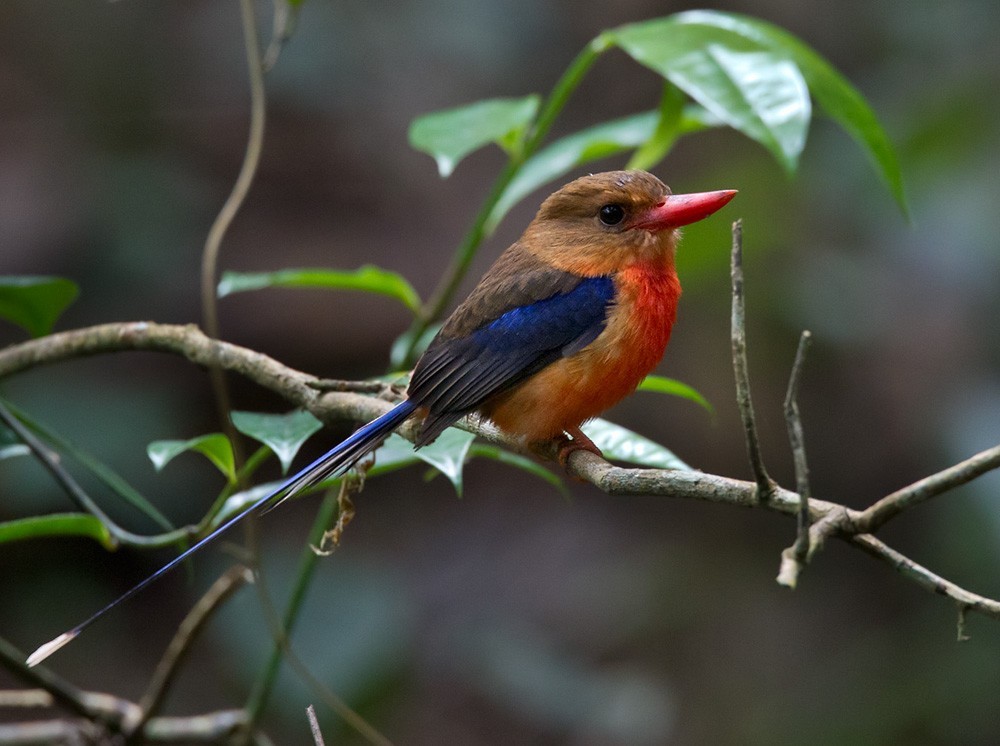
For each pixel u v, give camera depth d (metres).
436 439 6.12
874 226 12.49
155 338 6.27
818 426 13.59
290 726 10.90
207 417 12.71
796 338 13.07
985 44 13.24
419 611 12.74
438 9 14.16
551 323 6.50
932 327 13.11
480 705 11.83
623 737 11.57
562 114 14.62
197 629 7.00
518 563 13.53
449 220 13.91
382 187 13.87
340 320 13.05
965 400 12.37
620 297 6.56
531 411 6.52
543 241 6.89
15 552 12.28
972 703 11.41
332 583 11.67
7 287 6.51
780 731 12.20
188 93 13.70
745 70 6.25
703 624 13.16
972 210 12.09
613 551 13.74
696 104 8.24
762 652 12.97
